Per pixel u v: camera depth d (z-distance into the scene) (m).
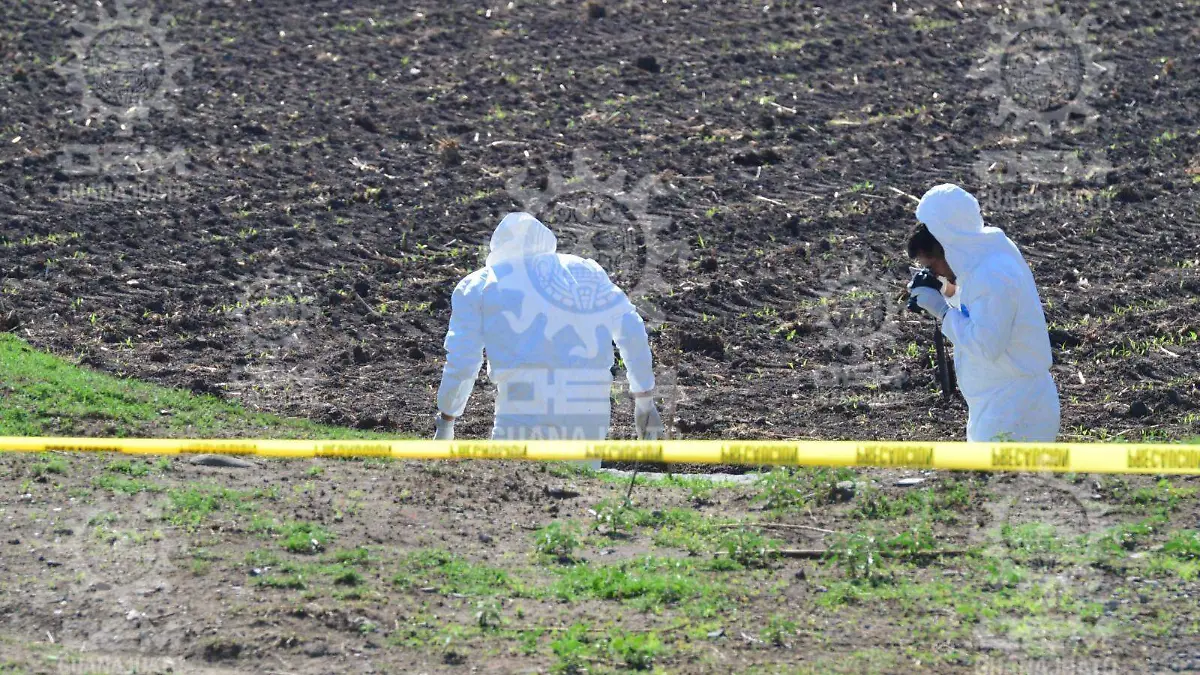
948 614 24.33
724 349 49.66
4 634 23.88
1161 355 47.75
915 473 31.45
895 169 67.06
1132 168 66.38
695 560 27.16
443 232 60.12
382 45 83.69
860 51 82.62
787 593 25.42
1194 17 88.50
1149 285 54.00
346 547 27.66
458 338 35.22
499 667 22.70
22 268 55.28
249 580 25.73
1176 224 60.41
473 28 86.69
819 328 51.34
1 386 40.88
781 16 88.06
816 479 30.66
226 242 58.41
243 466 33.81
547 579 26.38
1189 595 24.70
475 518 30.05
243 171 66.06
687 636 23.66
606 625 24.19
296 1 91.38
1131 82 78.00
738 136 70.56
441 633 23.81
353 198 62.94
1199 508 28.34
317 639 23.58
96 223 59.84
